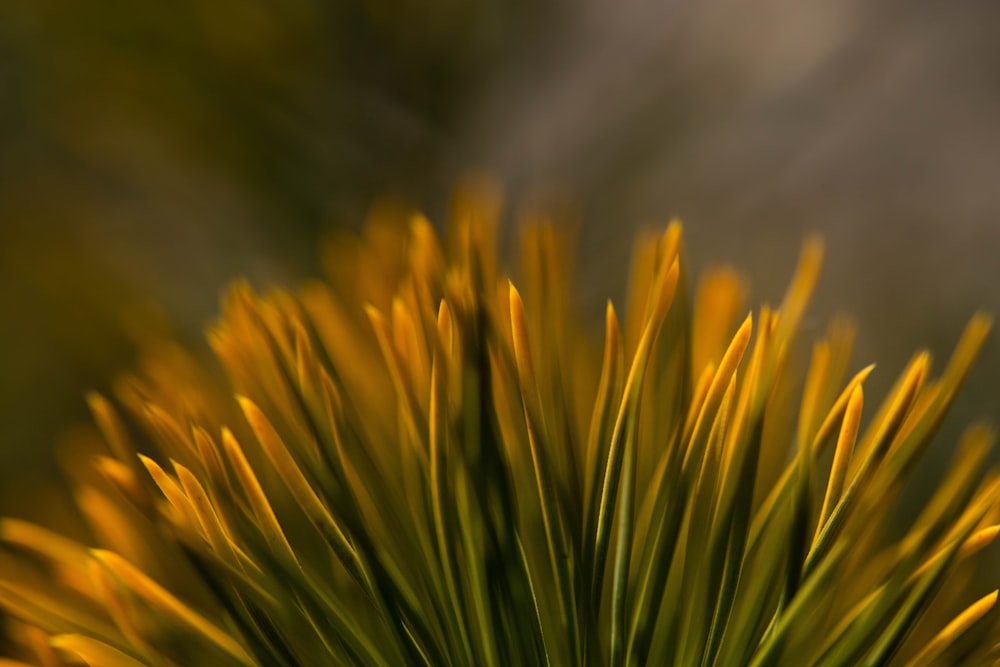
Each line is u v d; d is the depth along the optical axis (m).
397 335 0.20
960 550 0.20
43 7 0.40
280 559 0.20
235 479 0.21
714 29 0.46
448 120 0.44
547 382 0.21
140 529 0.22
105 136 0.43
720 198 0.53
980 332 0.20
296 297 0.22
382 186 0.41
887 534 0.24
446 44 0.44
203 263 0.43
